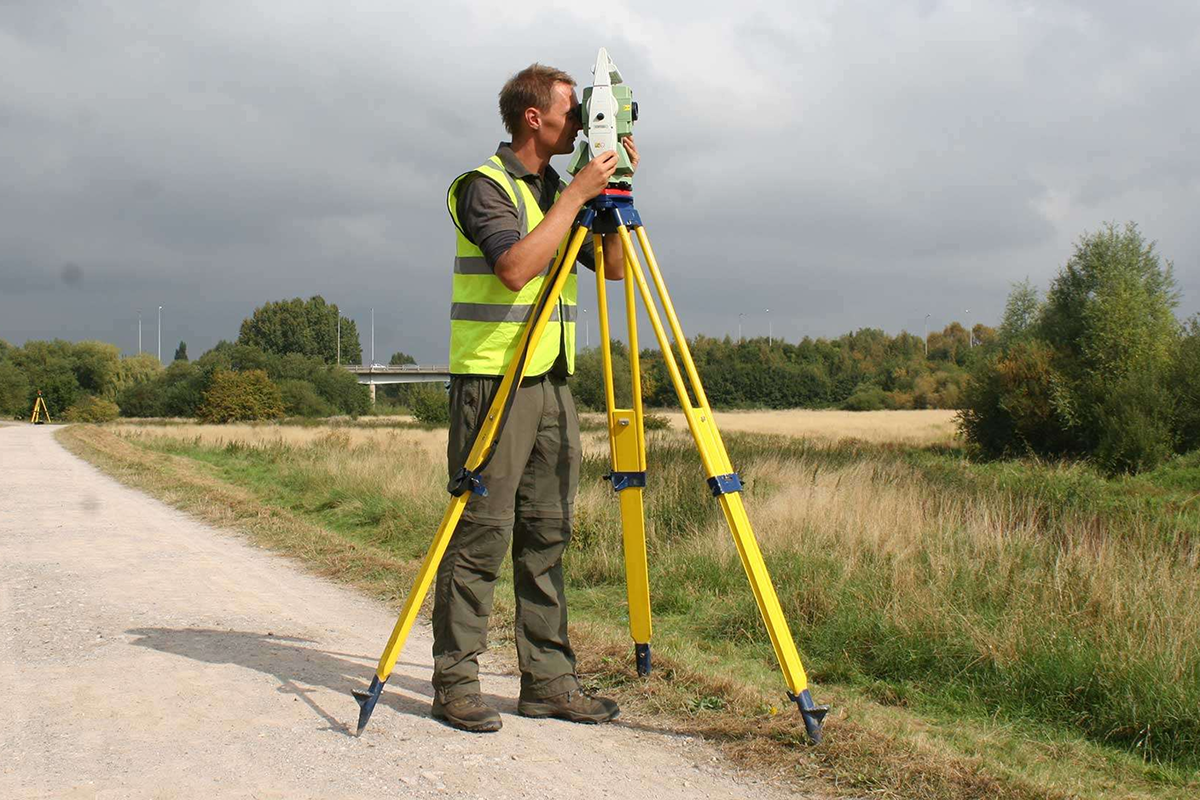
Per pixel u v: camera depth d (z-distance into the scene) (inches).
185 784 91.8
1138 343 881.5
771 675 159.2
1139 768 120.1
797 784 98.1
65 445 999.6
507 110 114.8
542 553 118.4
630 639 159.2
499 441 109.7
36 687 126.3
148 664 139.1
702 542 244.2
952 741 125.2
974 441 939.3
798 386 3587.6
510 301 110.9
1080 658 144.5
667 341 110.3
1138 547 229.8
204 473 592.7
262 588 216.4
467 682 113.0
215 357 3171.8
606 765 102.0
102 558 252.8
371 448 695.1
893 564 201.6
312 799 88.7
